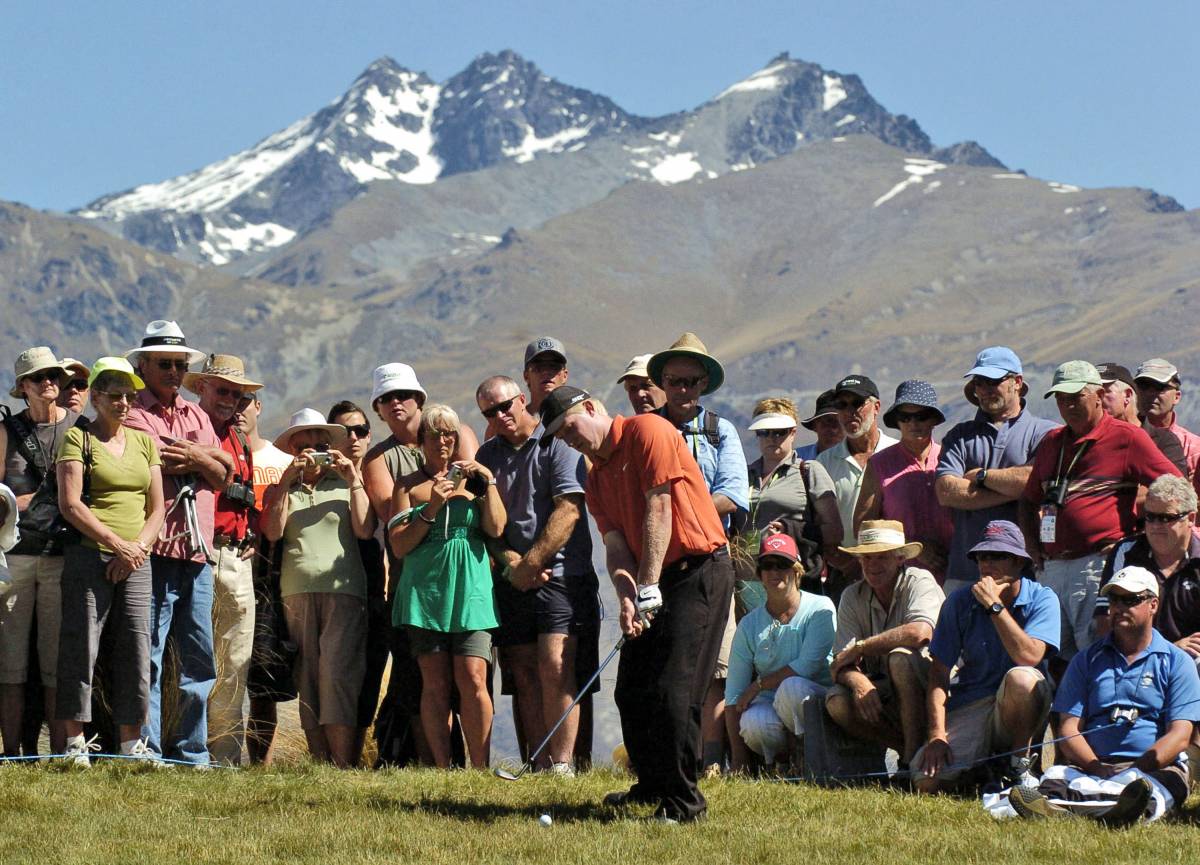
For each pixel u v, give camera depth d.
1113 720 26.58
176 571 30.53
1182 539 28.30
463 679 31.09
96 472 29.22
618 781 28.45
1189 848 22.62
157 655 30.16
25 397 30.28
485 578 31.20
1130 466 30.38
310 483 33.06
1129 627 26.61
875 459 34.09
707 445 31.34
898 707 29.72
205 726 30.72
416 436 33.03
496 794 26.77
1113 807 24.59
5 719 29.84
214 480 31.11
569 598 31.16
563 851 21.98
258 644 32.72
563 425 24.48
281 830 23.44
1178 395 35.22
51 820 24.02
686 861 21.42
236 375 32.69
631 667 24.30
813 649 31.30
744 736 31.41
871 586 30.61
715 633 24.17
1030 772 28.50
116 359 29.58
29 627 29.94
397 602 31.41
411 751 32.88
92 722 30.95
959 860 21.91
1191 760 27.53
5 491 28.36
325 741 33.00
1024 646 28.36
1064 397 30.42
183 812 24.94
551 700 31.00
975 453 32.53
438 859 21.50
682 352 31.05
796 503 34.16
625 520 24.44
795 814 25.22
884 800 26.67
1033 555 31.30
